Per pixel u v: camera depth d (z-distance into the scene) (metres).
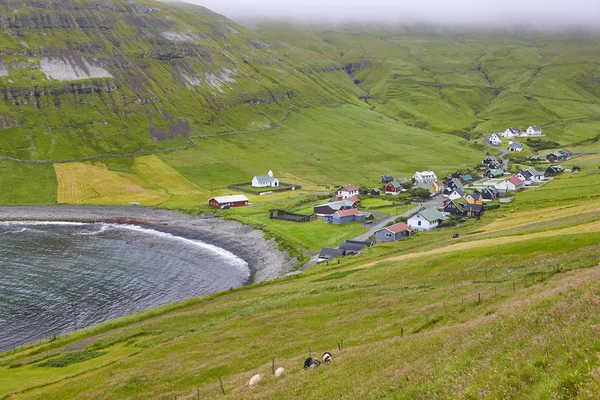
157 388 46.94
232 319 72.56
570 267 57.25
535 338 24.55
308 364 38.97
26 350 77.88
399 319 52.12
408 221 156.88
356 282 81.19
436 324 45.56
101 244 152.00
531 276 58.12
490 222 132.88
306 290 83.19
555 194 173.12
